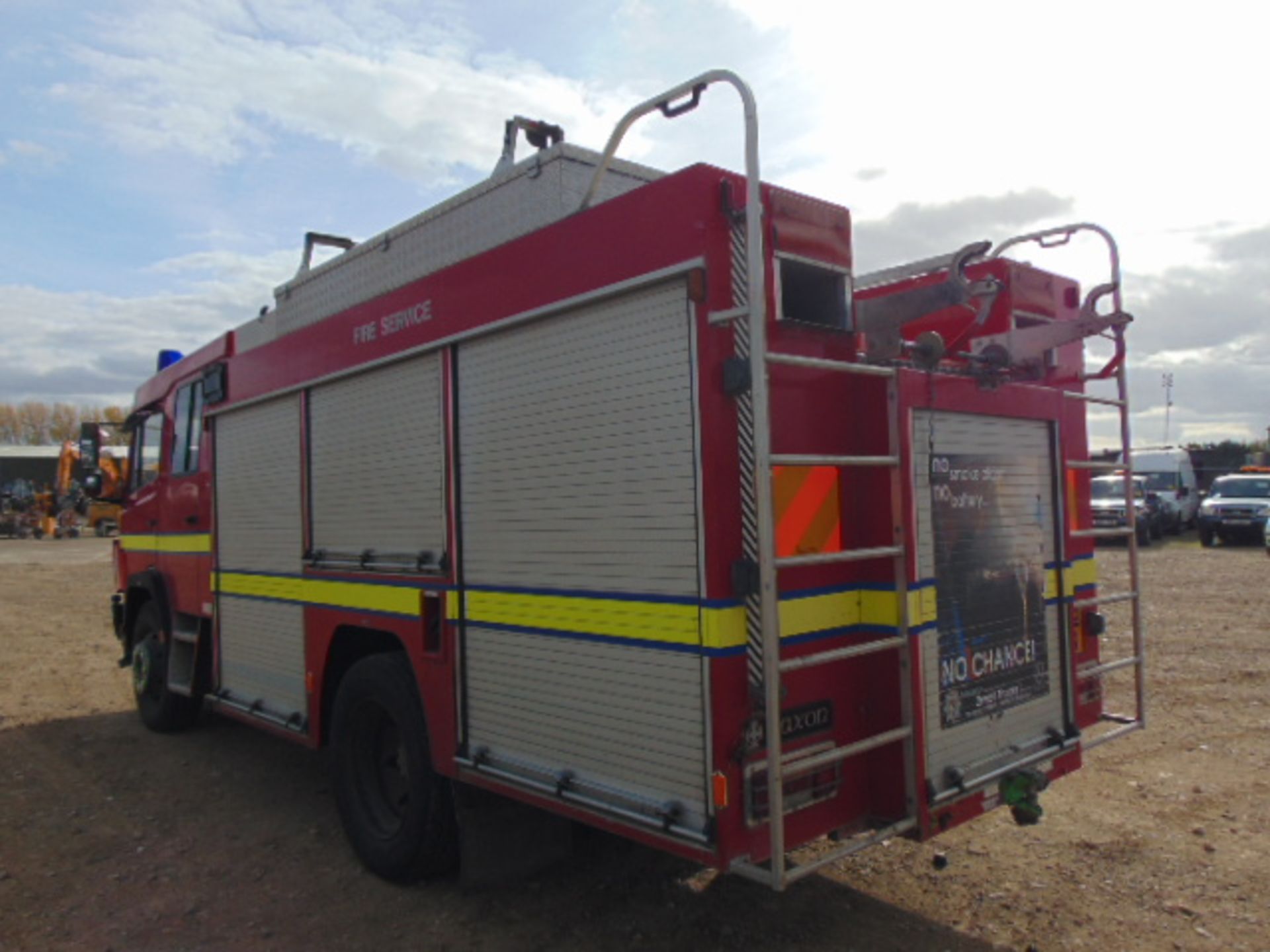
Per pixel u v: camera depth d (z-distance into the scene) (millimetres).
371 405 4719
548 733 3652
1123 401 4684
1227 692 7641
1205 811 5137
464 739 4082
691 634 3082
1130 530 4652
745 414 3041
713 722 3000
